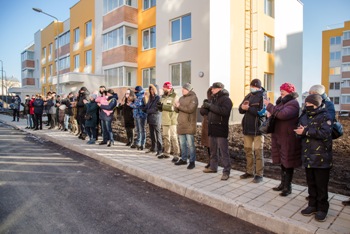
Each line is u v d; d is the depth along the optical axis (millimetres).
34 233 3145
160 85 16312
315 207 3506
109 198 4332
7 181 5105
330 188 4633
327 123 3363
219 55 14117
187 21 14758
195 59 14203
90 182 5156
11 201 4109
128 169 5891
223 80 14422
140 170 5574
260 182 4832
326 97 3711
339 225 3221
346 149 7965
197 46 14086
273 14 18672
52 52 32656
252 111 4719
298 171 5754
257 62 16766
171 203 4195
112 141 8570
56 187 4816
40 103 12648
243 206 3736
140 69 18312
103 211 3820
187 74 14859
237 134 10656
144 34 18156
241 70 15688
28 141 10047
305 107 3621
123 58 17828
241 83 15750
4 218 3535
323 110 3441
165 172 5438
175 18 15336
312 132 3371
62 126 12836
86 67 23875
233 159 6836
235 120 15344
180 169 5699
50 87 33781
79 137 9875
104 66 20078
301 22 21828
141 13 18094
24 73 41406
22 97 36656
